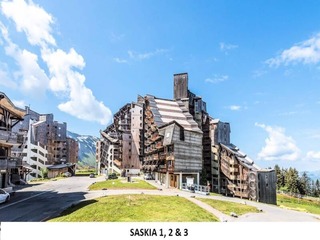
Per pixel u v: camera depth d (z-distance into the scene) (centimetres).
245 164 6838
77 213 2194
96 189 4381
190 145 5712
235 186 7019
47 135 10838
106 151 11044
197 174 5716
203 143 8006
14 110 3931
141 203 2641
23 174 6644
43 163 9394
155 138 6397
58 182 6222
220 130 7781
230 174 7100
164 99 7606
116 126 11662
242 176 6912
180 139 5569
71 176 9319
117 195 3259
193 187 4591
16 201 3078
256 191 6488
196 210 2578
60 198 3306
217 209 2844
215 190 7400
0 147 4038
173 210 2416
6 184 3956
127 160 10038
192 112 7944
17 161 5647
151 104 6956
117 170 9881
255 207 3244
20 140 4088
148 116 7394
